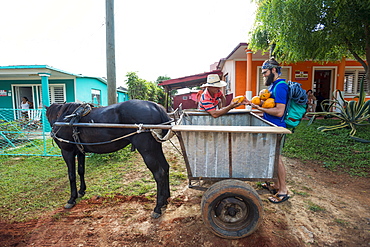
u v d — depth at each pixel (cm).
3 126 760
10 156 650
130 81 1927
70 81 1256
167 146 711
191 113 393
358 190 389
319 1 530
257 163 257
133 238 276
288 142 654
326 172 471
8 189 421
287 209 328
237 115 398
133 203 359
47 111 400
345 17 533
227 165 260
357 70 1202
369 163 495
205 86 375
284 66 1177
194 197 372
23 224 315
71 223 312
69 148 353
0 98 1317
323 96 1229
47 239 281
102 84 1602
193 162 263
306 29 593
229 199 258
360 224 292
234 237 258
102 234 286
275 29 638
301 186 404
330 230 281
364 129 717
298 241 262
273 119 320
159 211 319
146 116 310
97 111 337
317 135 699
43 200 379
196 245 261
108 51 634
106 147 335
